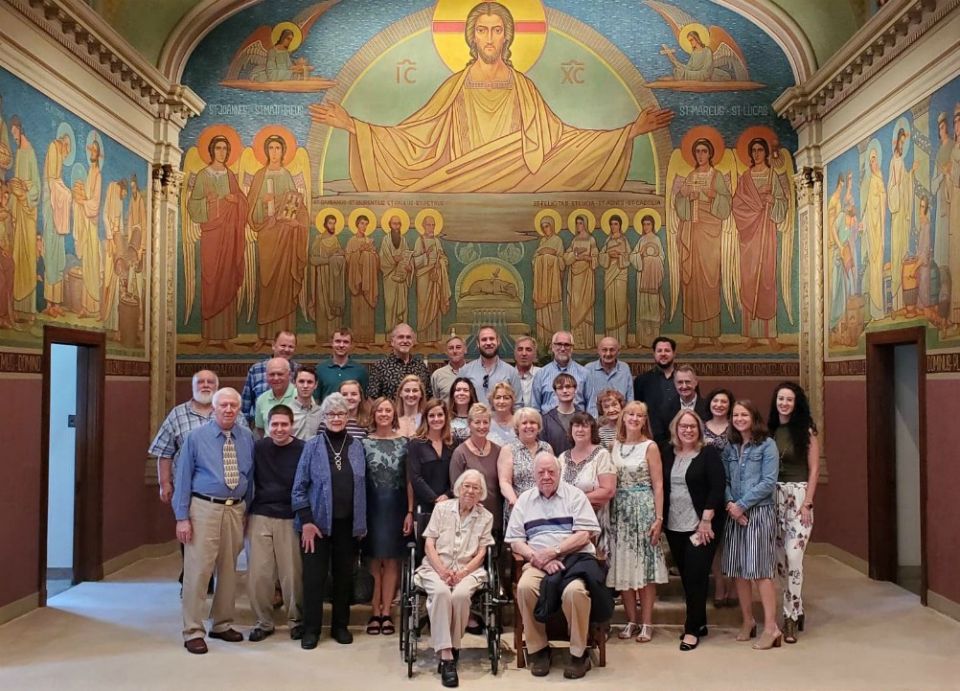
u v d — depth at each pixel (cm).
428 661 643
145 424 1043
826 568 977
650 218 1123
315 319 1118
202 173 1117
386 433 712
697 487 685
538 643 615
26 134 774
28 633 713
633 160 1126
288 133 1123
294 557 692
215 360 1111
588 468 676
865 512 946
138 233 1021
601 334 1118
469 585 607
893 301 880
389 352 1118
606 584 684
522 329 1118
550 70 1127
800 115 1095
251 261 1116
